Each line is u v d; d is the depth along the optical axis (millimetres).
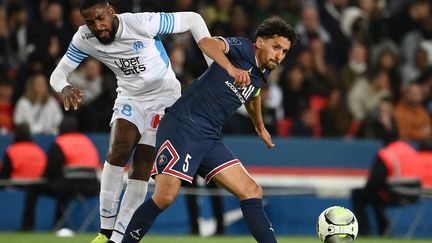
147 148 28422
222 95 24656
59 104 48906
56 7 51812
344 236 25750
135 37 27344
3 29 51812
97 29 26828
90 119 47875
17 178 43250
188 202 44375
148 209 24547
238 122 48938
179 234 45125
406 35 61344
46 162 42562
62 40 51312
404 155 44750
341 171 49219
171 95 28641
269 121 50000
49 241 36000
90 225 44562
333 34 59781
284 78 53000
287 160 48219
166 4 53219
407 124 53375
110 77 48438
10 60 51719
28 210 43062
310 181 48531
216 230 44938
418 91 53656
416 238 46656
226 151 24875
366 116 53031
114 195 28328
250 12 58000
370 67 56500
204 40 24406
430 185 45938
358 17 59812
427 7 62312
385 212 46594
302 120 51281
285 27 24672
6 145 45281
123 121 28156
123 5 47969
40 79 47250
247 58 24656
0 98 48000
